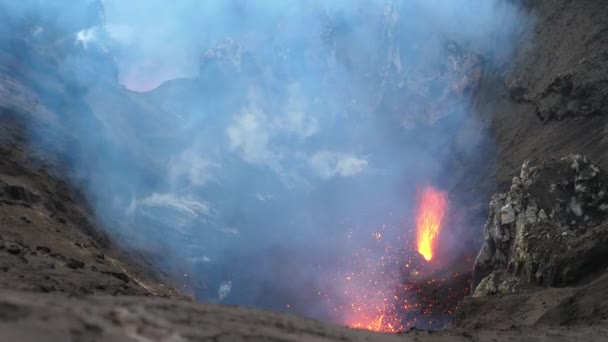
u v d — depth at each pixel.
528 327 17.31
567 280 33.16
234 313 9.54
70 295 8.24
